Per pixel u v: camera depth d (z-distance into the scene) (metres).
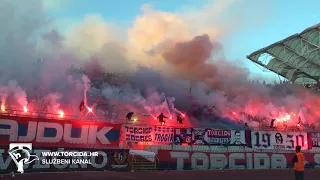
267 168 23.12
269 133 24.50
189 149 21.97
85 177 14.34
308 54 46.50
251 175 17.53
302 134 25.41
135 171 18.28
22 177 13.63
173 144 21.88
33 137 16.88
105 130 19.44
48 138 17.34
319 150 25.48
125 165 18.47
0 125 16.06
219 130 23.22
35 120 17.09
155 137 21.53
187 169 20.62
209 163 21.50
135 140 20.78
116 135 19.78
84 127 18.66
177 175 16.66
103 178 14.20
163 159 20.06
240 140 23.55
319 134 25.84
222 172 19.11
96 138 19.00
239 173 18.66
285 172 19.88
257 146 23.89
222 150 22.84
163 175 16.47
